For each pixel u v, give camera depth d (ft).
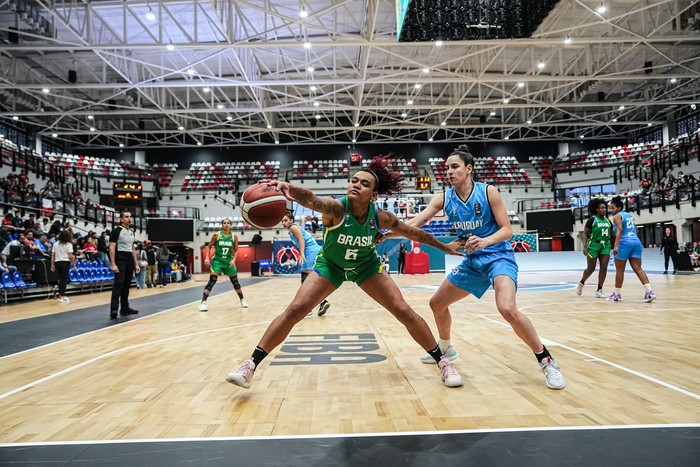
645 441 5.57
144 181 94.89
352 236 7.76
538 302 22.99
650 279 40.11
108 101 86.89
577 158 104.73
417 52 68.95
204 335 15.05
